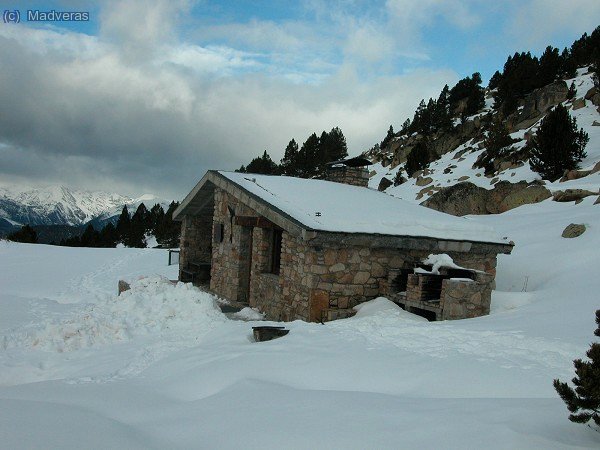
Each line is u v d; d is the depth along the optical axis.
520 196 23.45
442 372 5.21
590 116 40.69
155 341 8.57
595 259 12.36
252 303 12.91
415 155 50.50
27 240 45.22
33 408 4.45
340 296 10.40
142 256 26.39
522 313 8.80
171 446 3.81
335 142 61.97
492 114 53.00
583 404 3.39
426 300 9.89
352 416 4.09
